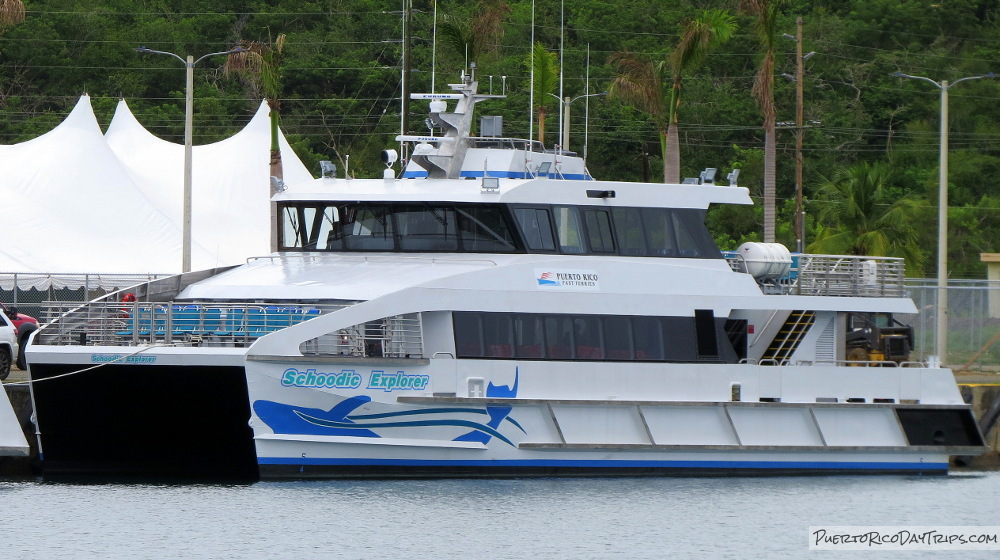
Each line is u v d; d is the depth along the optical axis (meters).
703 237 81.50
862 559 67.12
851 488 79.69
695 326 78.88
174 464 77.56
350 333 71.44
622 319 77.06
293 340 70.38
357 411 71.56
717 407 77.81
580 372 75.00
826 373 81.06
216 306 72.12
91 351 70.75
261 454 71.00
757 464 79.31
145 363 70.56
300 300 74.00
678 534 67.81
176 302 75.38
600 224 79.06
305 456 71.62
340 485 72.50
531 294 74.94
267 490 71.44
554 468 75.44
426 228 78.44
